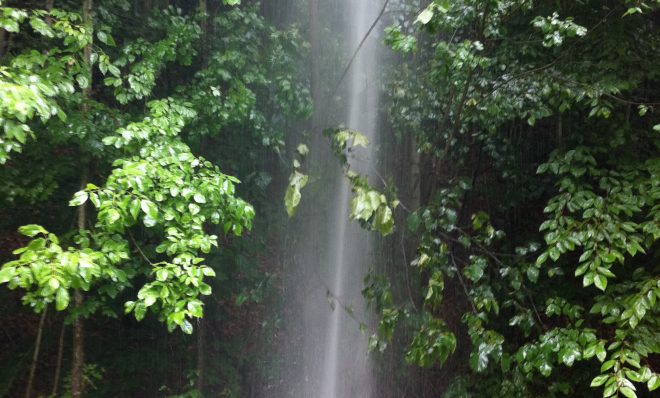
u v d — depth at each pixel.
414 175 5.38
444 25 3.60
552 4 4.25
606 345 4.18
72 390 3.72
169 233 2.95
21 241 4.76
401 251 5.27
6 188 3.46
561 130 5.04
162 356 5.39
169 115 3.54
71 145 3.84
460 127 5.00
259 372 5.52
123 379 5.05
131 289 4.87
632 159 3.90
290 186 4.05
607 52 3.84
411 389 5.36
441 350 3.88
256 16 4.88
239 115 4.43
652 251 4.04
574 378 4.29
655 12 4.44
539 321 4.14
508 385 4.24
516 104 3.96
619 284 3.49
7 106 2.29
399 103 5.10
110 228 2.81
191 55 4.31
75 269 2.45
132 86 3.63
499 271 4.23
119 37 4.61
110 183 2.72
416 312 4.45
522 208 5.54
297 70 4.93
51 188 3.61
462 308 5.61
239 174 5.15
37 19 3.05
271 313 5.34
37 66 3.21
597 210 3.42
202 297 5.27
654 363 4.53
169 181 2.96
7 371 4.65
